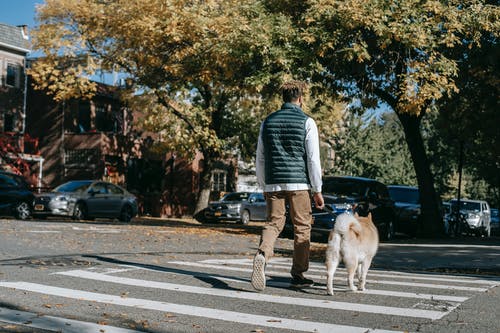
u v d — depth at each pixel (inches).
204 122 1138.0
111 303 223.3
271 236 254.2
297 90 264.5
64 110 1470.2
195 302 229.1
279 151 257.8
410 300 242.8
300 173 258.2
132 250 421.4
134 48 1021.2
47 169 1476.4
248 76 759.7
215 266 346.3
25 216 892.0
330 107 979.9
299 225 262.2
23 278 273.1
